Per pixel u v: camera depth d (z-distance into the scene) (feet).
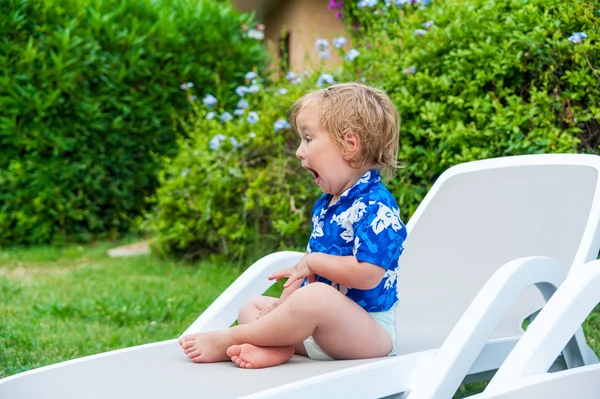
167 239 19.02
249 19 25.94
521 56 12.54
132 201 24.07
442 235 9.27
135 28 23.45
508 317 8.21
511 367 6.02
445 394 5.85
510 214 8.91
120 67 23.26
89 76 22.79
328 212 6.99
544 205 8.66
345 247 6.80
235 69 25.20
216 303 7.80
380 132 7.04
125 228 24.18
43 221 22.62
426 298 8.87
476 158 12.50
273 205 16.58
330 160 6.93
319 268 6.57
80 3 22.79
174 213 18.94
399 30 14.84
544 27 12.31
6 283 16.47
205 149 18.28
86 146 22.95
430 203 9.55
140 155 24.12
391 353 6.79
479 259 8.89
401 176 13.76
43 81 22.07
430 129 13.04
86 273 17.97
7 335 12.04
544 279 6.73
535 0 12.65
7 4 21.77
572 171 8.60
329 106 6.93
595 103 11.93
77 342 11.63
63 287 16.12
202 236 18.48
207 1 25.40
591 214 7.81
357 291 6.76
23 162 22.26
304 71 17.80
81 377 6.16
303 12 31.14
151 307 13.71
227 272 17.01
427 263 9.15
